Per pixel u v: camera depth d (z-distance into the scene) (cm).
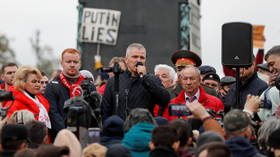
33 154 1032
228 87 1573
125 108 1332
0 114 1364
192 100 1357
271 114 1326
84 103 1229
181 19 2128
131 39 2145
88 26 2172
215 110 1358
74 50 1427
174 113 1241
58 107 1409
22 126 1119
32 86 1374
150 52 2125
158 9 2131
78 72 1425
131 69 1343
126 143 1117
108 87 1352
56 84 1414
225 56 1309
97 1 2175
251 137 1207
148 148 1113
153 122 1141
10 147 1110
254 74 1398
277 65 1341
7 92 1283
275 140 1105
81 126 1212
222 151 994
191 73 1353
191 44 2177
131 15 2148
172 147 1059
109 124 1154
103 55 2164
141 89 1334
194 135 1178
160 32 2128
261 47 1934
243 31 1303
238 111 1090
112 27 2141
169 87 1556
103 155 1084
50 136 1398
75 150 1105
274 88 1330
